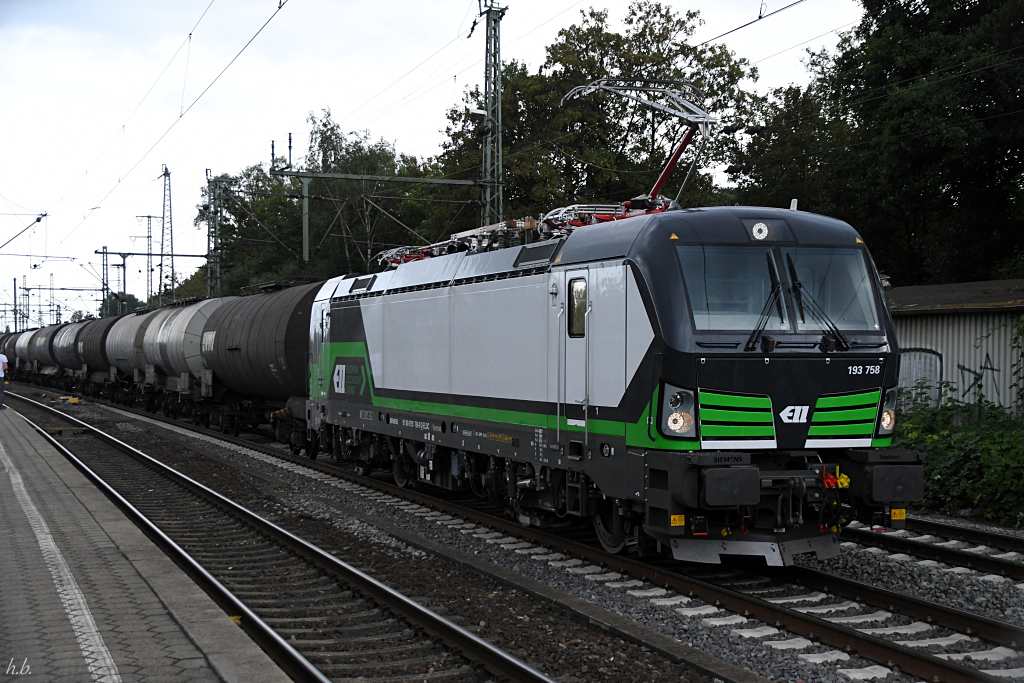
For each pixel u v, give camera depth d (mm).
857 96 31109
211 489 16109
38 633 7008
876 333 9195
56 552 9961
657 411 8664
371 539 11820
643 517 9500
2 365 34531
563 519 12328
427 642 7250
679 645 6984
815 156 38344
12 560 9570
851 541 11453
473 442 12438
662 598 8617
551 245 10695
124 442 24516
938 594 8773
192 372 28969
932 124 26734
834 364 8953
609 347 9406
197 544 11570
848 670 6566
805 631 7391
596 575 9602
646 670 6520
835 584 8805
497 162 24281
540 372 10758
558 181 37156
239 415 27594
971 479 13789
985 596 8617
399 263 16062
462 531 12242
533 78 39250
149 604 7871
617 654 6875
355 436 17172
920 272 35719
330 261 50062
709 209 9320
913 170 29469
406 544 11461
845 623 7770
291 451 22562
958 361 18812
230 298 29344
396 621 7938
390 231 49406
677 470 8375
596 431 9648
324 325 18484
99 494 14453
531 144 37938
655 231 9031
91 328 43062
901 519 9000
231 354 24594
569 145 38500
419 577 9594
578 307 9984
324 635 7648
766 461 8914
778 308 8938
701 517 8562
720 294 8836
